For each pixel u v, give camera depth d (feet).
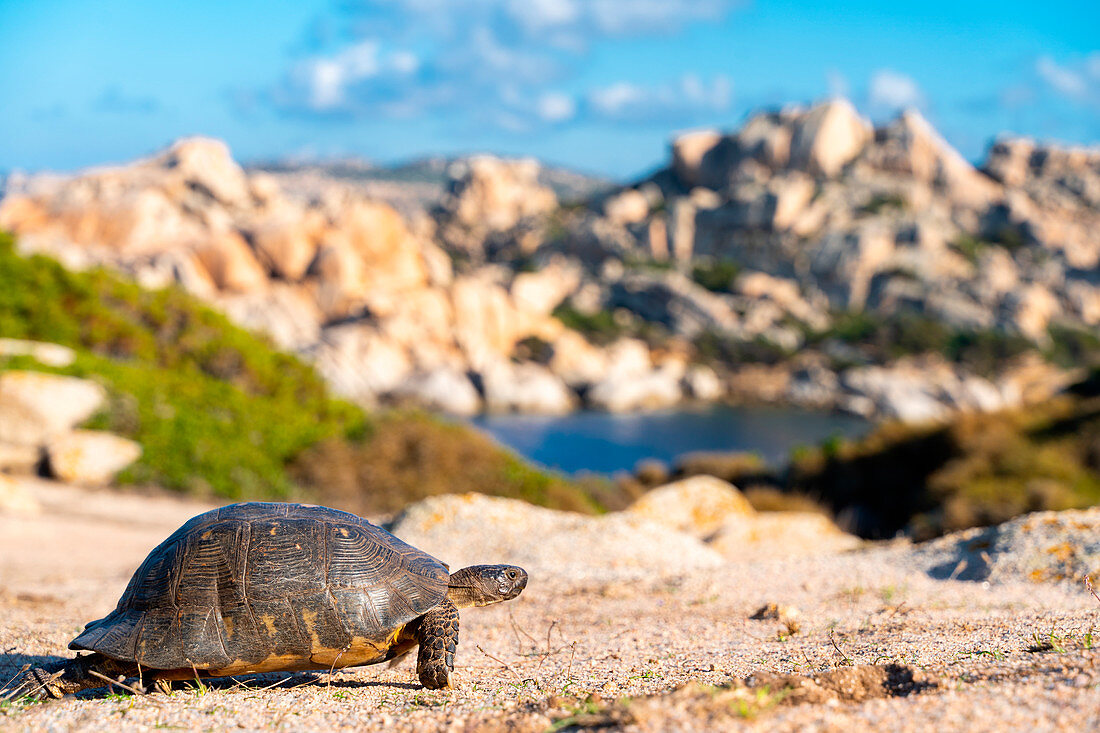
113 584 30.45
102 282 81.05
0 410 53.57
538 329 350.23
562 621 22.43
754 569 28.99
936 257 442.91
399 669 16.85
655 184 576.20
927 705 9.85
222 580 13.69
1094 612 18.26
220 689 14.34
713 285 454.81
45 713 12.30
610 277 449.48
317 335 293.23
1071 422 68.80
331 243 310.45
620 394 315.78
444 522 38.17
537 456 205.77
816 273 455.22
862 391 323.78
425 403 277.85
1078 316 432.25
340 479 60.54
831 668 13.21
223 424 61.77
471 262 607.78
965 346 377.30
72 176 399.03
